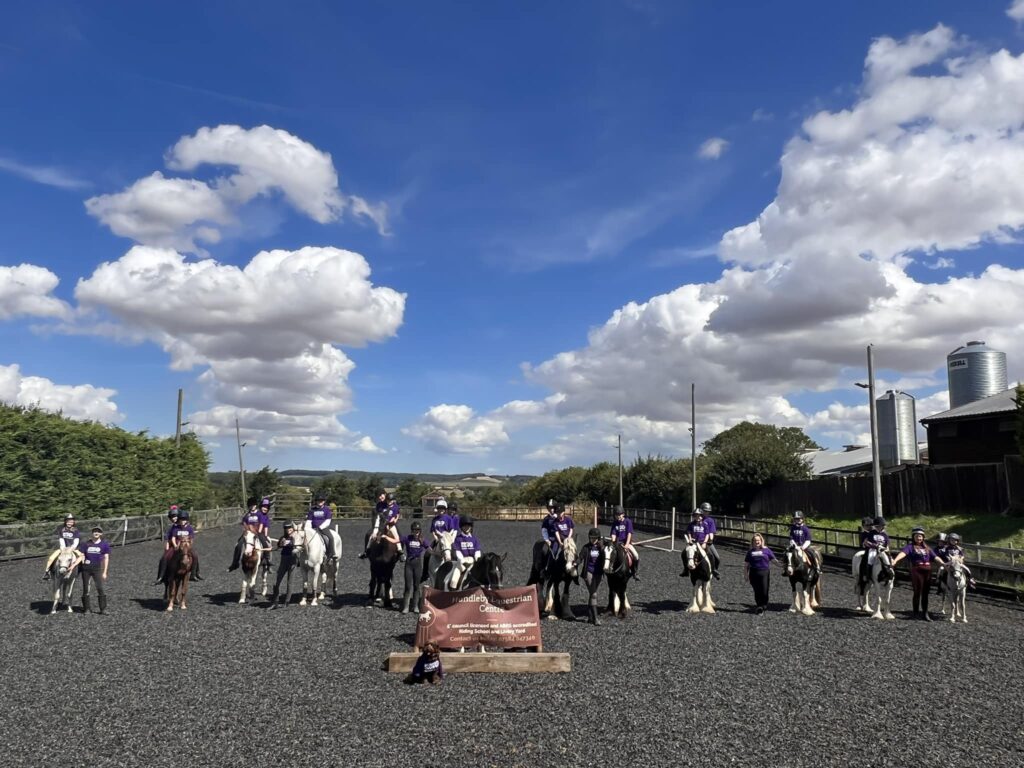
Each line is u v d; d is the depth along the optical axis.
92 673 11.98
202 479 54.25
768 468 48.81
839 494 40.31
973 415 36.88
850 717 9.98
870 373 28.81
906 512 34.72
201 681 11.52
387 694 10.89
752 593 22.33
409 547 17.92
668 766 8.21
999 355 48.06
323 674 12.00
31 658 13.00
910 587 24.22
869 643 14.82
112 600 19.58
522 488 115.38
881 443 46.78
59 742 8.82
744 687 11.41
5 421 30.00
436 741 8.91
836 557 29.94
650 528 56.91
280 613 17.58
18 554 28.47
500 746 8.77
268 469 82.62
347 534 48.62
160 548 35.72
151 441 43.84
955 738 9.18
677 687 11.38
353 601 19.44
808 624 16.97
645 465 72.56
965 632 16.17
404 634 15.09
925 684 11.68
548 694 10.96
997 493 30.25
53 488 32.22
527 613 13.31
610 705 10.42
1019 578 21.50
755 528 41.09
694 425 50.91
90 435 36.50
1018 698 10.95
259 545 19.56
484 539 45.34
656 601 20.41
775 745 8.88
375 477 108.69
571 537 17.48
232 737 9.01
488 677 11.94
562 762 8.30
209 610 18.02
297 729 9.31
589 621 17.16
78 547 17.73
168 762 8.20
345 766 8.12
